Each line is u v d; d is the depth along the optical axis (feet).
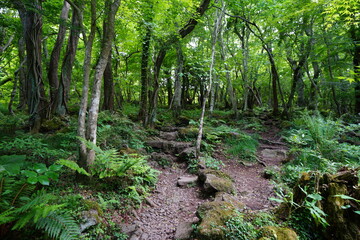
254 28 48.93
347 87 35.91
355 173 9.88
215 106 67.87
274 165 21.77
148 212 12.94
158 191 15.74
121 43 39.63
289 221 10.21
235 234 9.21
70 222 7.57
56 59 28.37
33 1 18.34
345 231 8.83
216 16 27.30
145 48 29.40
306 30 41.75
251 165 21.94
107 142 21.07
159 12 24.48
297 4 32.68
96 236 9.45
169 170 20.34
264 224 10.11
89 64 13.98
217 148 25.73
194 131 27.91
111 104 30.60
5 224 7.69
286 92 76.33
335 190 9.66
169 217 12.64
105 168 13.99
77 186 12.87
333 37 34.45
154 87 30.40
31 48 25.00
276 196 14.26
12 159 11.22
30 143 16.21
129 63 44.96
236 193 15.03
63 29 28.45
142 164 17.40
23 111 35.96
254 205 13.05
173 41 28.09
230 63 42.34
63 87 28.35
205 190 15.24
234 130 29.99
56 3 28.27
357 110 37.76
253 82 61.11
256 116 46.47
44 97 26.13
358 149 17.72
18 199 8.41
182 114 42.93
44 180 8.46
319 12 31.22
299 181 11.39
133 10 24.25
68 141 19.51
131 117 32.91
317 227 9.75
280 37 39.45
